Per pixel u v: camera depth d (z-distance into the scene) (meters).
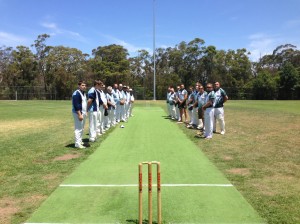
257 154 9.95
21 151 10.59
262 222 5.23
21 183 7.26
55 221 5.34
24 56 68.50
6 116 23.77
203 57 66.94
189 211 5.68
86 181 7.41
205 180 7.40
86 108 11.33
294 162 8.93
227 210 5.71
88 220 5.36
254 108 32.53
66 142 12.26
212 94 12.84
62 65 65.44
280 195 6.38
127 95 21.20
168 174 7.91
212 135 13.46
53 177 7.71
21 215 5.58
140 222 4.85
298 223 5.14
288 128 15.89
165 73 68.12
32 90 65.00
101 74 63.03
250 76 67.69
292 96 61.97
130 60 70.00
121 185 7.12
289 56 79.62
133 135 13.91
